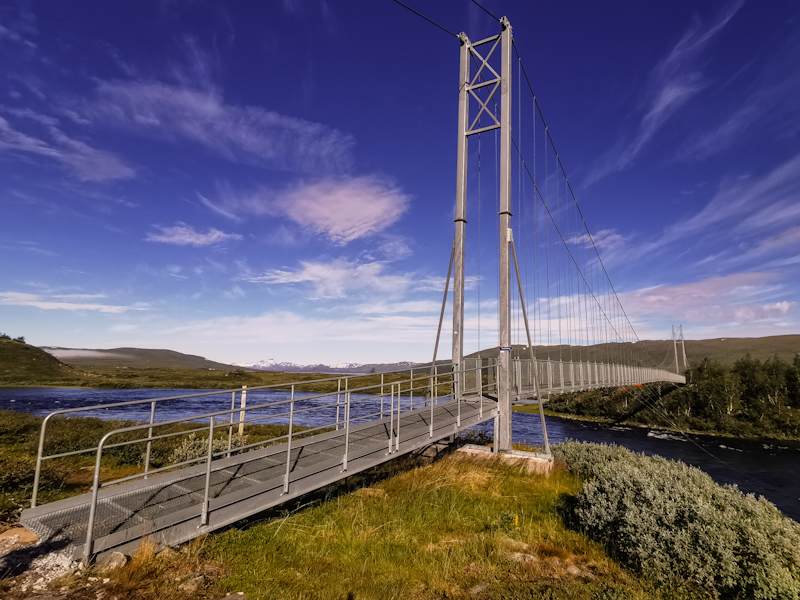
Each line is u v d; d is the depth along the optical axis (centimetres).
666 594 489
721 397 4428
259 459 711
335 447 797
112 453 1027
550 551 591
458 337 1373
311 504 702
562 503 803
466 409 1249
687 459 2694
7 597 325
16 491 613
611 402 5022
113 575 377
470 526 671
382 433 919
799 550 549
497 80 1448
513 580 488
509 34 1427
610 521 627
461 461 1133
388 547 551
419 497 775
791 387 4591
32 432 1257
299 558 494
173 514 477
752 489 1984
